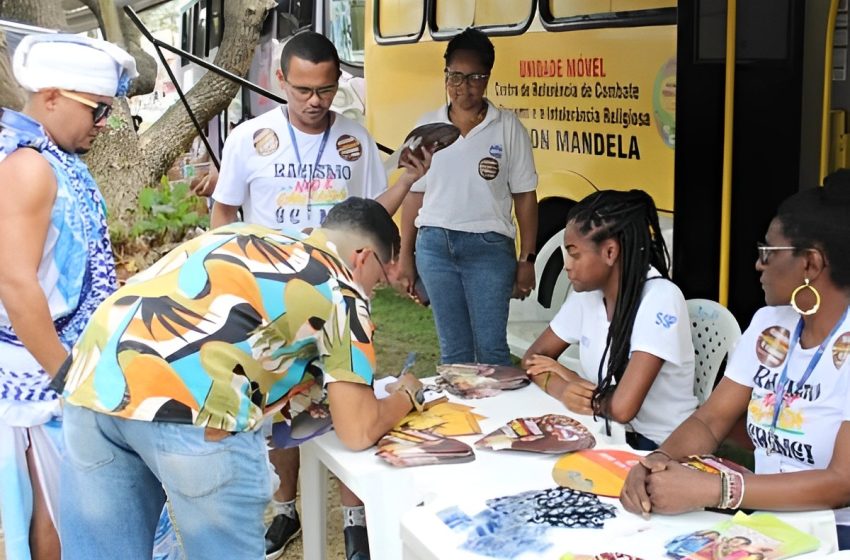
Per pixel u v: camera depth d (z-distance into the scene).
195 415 2.12
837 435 2.13
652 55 3.90
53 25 6.27
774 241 2.23
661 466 2.16
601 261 2.81
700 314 3.14
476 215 4.15
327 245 2.36
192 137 7.12
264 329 2.19
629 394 2.74
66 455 2.29
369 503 2.40
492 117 4.12
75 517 2.29
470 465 2.42
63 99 2.60
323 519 2.91
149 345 2.14
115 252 6.59
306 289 2.24
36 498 2.71
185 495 2.17
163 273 2.26
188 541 2.25
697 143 3.74
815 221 2.16
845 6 3.68
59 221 2.56
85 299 2.66
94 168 6.83
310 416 2.63
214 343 2.14
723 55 3.66
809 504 2.08
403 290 4.62
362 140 3.70
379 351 6.13
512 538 2.00
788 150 3.83
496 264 4.20
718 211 3.78
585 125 4.36
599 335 2.94
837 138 3.75
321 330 2.30
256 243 2.26
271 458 3.55
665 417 2.87
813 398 2.23
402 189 3.69
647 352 2.76
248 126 3.60
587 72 4.30
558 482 2.28
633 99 4.03
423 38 5.60
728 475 2.10
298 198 3.59
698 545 1.93
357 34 6.49
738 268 3.84
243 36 6.87
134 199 6.86
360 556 3.08
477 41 4.01
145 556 2.37
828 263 2.16
